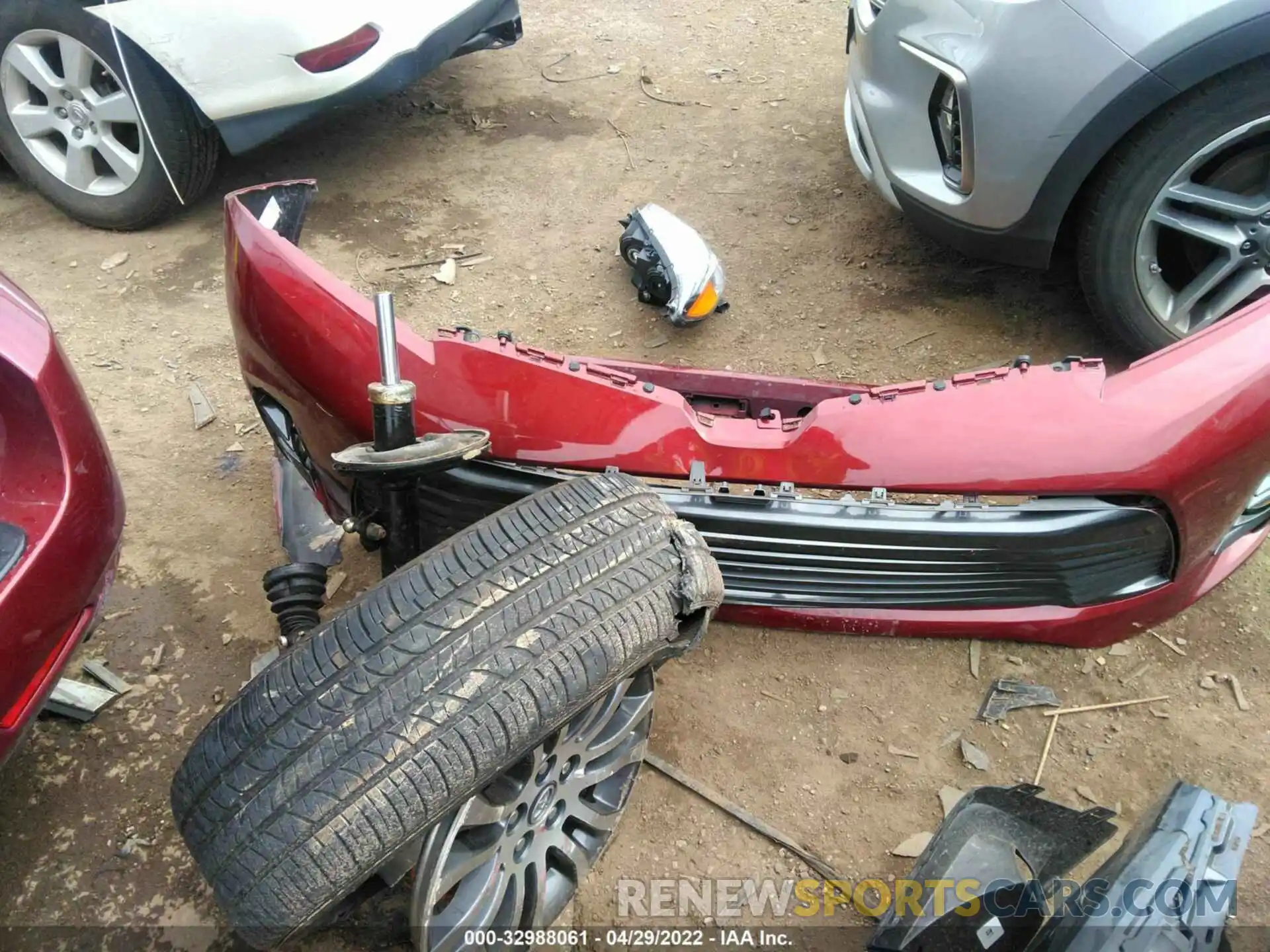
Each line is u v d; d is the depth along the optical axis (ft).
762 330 12.05
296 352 6.92
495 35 15.87
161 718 7.70
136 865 6.74
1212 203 9.68
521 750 4.97
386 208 14.61
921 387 6.84
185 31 12.12
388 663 4.85
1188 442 6.56
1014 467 6.66
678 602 5.57
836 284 12.78
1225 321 6.85
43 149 14.12
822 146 15.88
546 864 6.20
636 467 6.95
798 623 7.98
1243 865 6.75
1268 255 9.78
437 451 5.65
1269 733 7.55
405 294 12.79
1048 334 11.73
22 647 5.49
